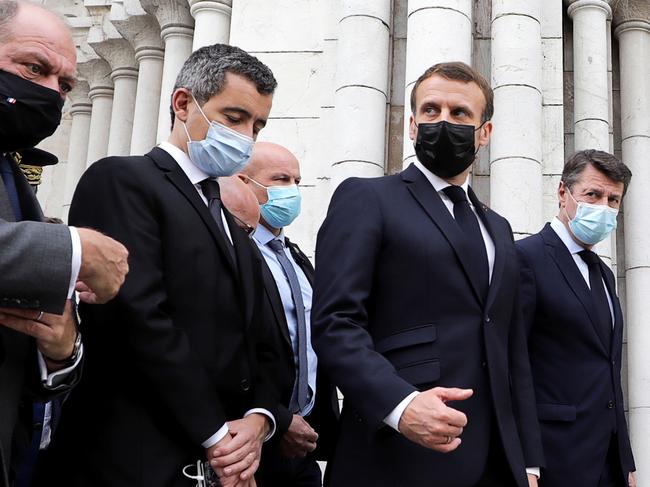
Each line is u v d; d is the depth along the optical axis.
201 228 2.89
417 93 3.35
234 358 2.85
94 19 9.66
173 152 3.11
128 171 2.87
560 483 3.95
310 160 6.51
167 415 2.66
